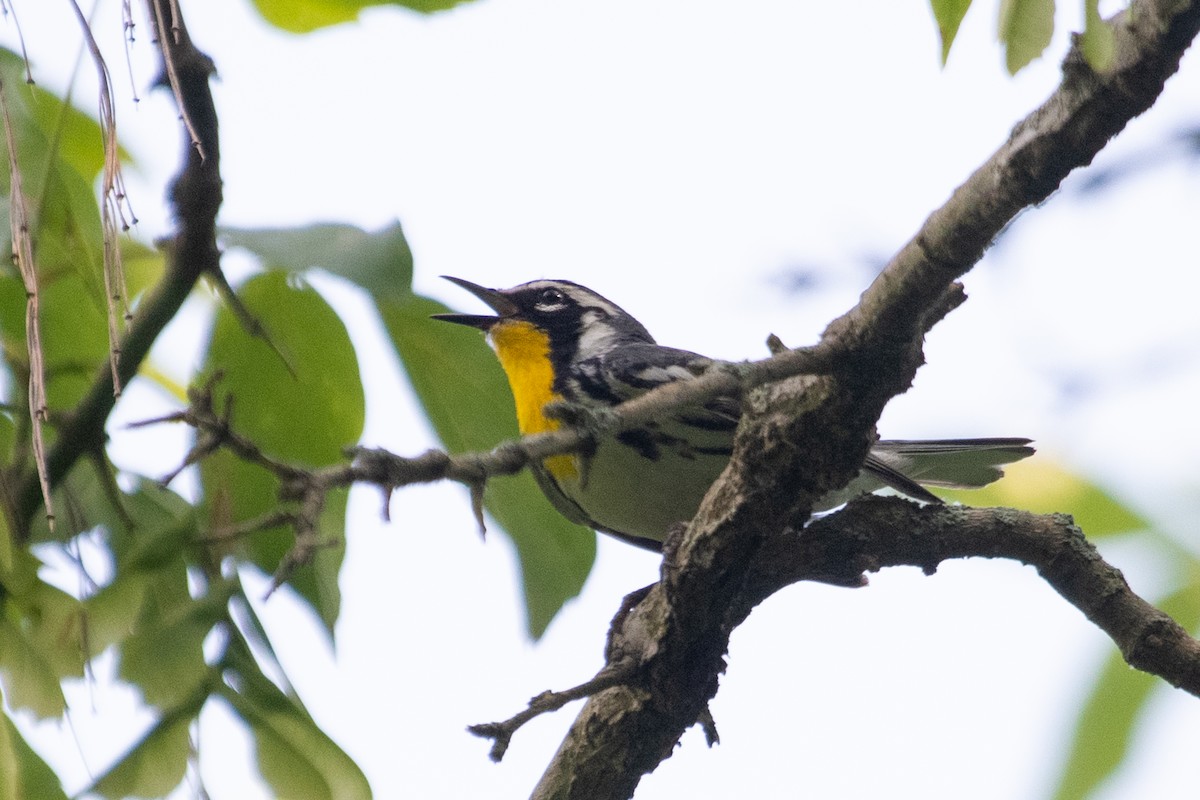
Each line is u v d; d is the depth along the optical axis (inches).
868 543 323.9
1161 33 199.2
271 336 294.8
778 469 277.3
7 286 285.7
